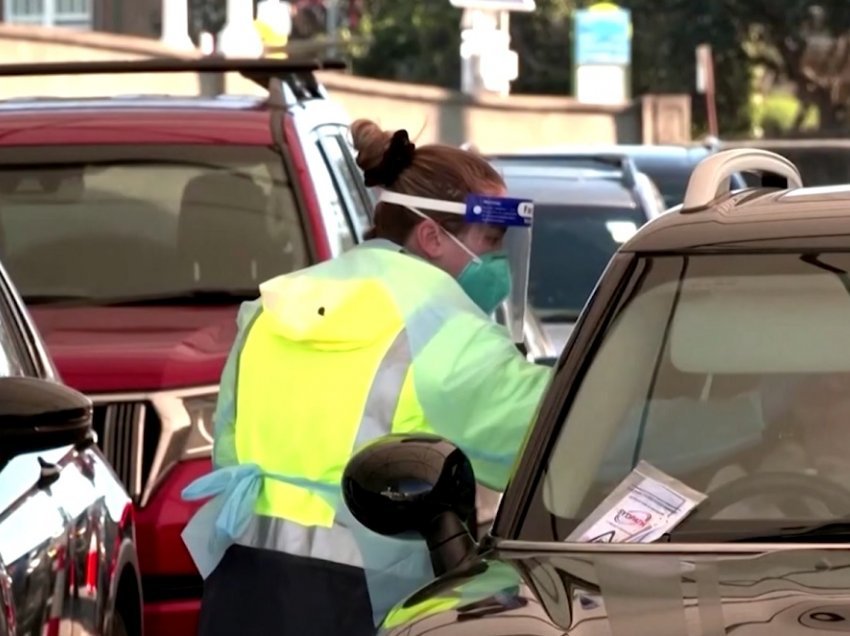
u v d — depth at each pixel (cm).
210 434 2281
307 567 1555
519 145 12988
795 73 17325
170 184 2742
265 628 1570
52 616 1652
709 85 13338
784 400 1362
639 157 5388
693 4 17225
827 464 1329
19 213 2738
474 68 13438
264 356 1598
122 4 12412
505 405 1519
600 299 1448
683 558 1266
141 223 2725
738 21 17162
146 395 2273
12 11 13250
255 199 2714
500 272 1652
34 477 1691
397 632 1202
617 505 1339
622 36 14038
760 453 1344
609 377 1409
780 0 17050
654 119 13712
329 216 2725
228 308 2605
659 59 17325
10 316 1883
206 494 1589
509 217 1631
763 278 1407
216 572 1603
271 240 2684
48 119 2820
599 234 4403
